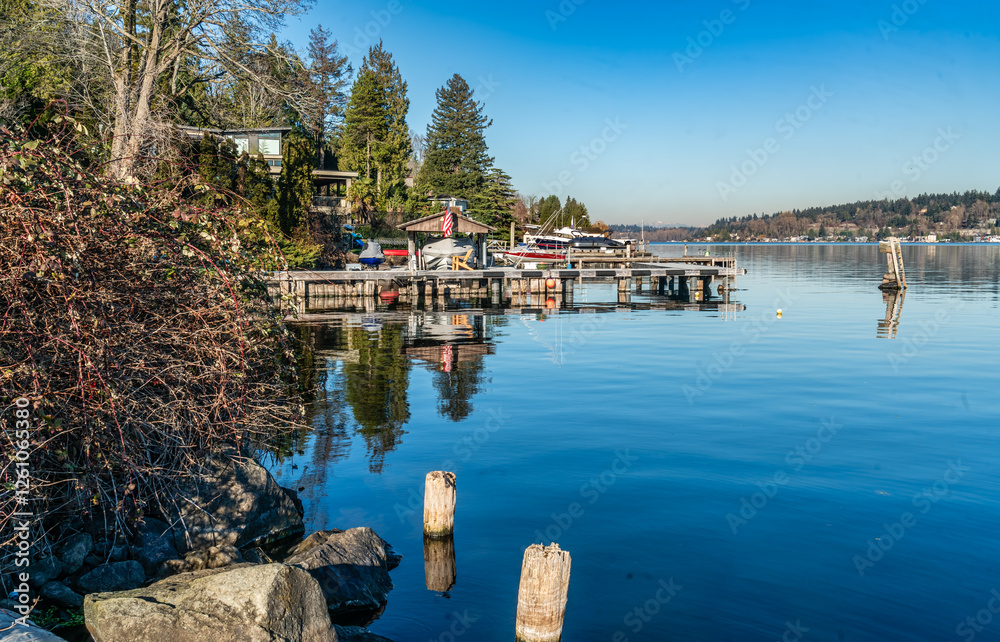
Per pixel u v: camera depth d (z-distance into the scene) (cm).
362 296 3538
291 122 5266
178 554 628
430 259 3772
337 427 1125
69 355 564
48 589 536
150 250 657
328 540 639
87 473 572
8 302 549
